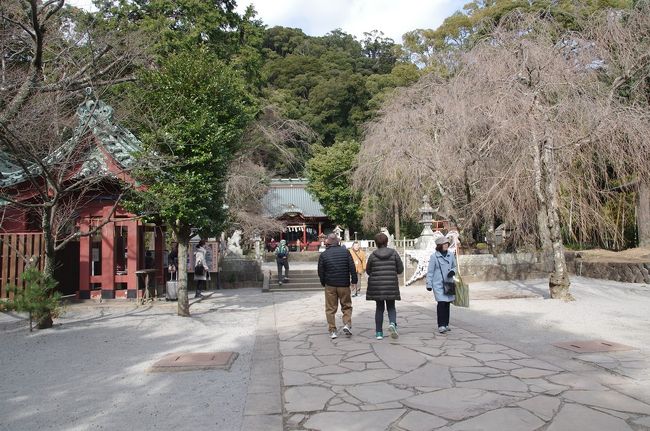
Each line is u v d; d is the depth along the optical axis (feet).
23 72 40.52
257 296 46.65
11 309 26.63
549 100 36.42
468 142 45.11
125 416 13.70
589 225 40.32
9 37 38.24
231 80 35.27
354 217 119.34
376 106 130.93
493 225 58.03
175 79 31.89
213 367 18.79
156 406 14.53
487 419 12.80
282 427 12.60
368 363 19.17
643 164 35.24
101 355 21.61
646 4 38.29
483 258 54.60
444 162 50.39
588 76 35.94
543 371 17.56
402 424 12.57
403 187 66.80
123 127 36.52
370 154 63.46
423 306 36.76
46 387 16.76
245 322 30.53
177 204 30.37
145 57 45.29
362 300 41.70
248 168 83.30
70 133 35.65
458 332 25.57
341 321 30.66
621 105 34.86
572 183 39.01
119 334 26.53
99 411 14.17
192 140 30.94
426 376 17.11
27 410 14.38
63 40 42.45
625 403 13.98
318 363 19.42
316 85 165.07
